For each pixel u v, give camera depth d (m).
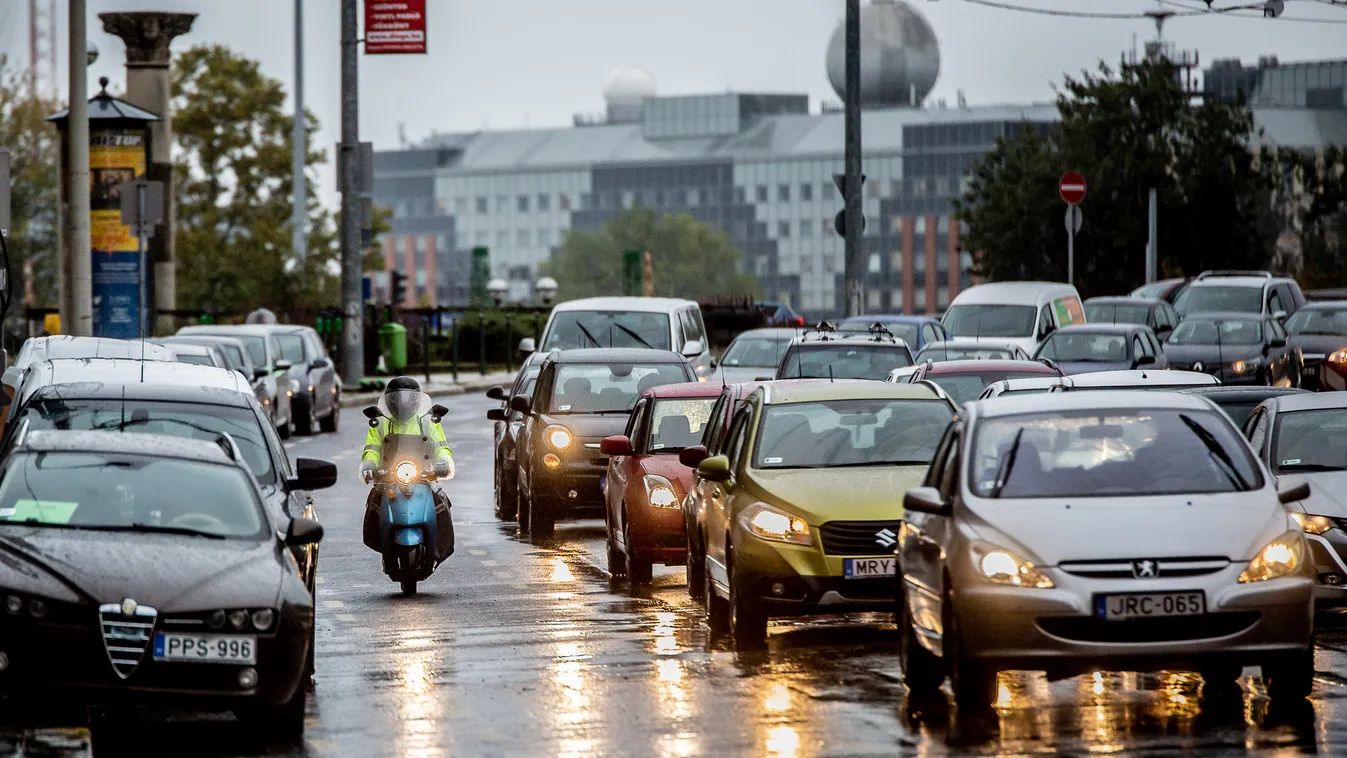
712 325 180.00
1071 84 181.00
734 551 38.69
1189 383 50.72
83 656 28.97
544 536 61.84
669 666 36.59
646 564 49.81
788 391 42.88
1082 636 29.67
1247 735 28.50
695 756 27.70
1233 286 126.50
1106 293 178.00
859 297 107.75
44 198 198.38
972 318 109.81
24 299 196.38
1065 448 32.75
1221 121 178.12
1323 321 113.12
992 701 30.58
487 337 181.62
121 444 33.91
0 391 51.06
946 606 30.86
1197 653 29.62
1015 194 179.62
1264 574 29.95
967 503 31.52
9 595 29.11
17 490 32.56
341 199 126.12
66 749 28.20
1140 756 27.08
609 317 90.06
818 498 38.53
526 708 32.06
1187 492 31.67
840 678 34.81
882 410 42.19
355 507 70.94
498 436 71.50
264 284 167.50
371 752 28.61
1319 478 42.00
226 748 29.17
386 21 115.56
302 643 30.28
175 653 29.20
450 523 49.91
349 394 127.31
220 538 31.88
